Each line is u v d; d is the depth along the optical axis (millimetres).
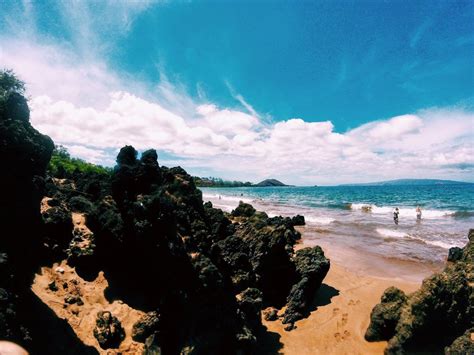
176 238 8500
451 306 8633
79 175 25250
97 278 9734
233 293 9766
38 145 9008
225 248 11414
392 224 33281
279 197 92875
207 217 12492
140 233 8500
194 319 7977
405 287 13750
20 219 8516
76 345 7090
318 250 13414
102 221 9914
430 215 43531
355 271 16234
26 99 8930
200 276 8203
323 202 69312
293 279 12914
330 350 9398
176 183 10656
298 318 11352
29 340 5797
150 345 7477
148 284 9594
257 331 10062
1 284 6102
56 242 10281
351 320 11016
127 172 9250
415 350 8789
